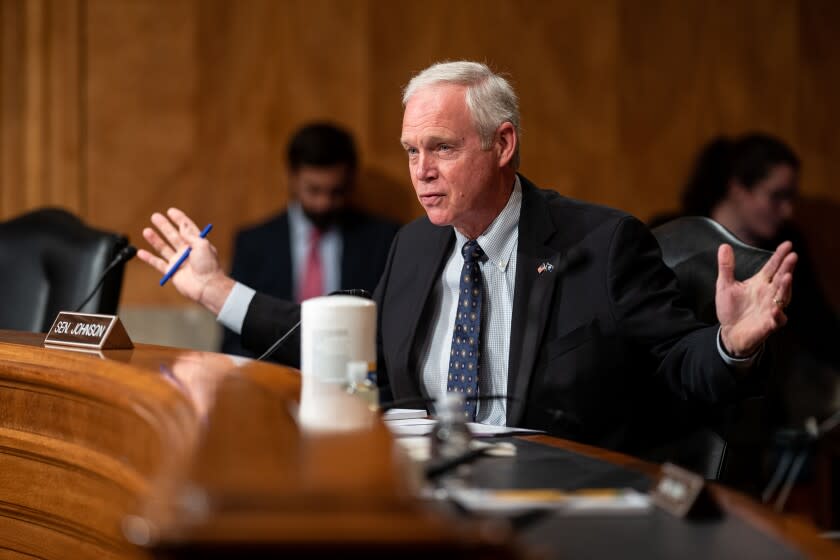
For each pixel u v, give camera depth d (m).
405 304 5.38
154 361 4.11
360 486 1.97
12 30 10.30
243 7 10.38
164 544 1.78
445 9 10.36
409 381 5.19
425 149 5.02
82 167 10.34
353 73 10.37
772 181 8.81
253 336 5.63
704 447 4.93
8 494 4.37
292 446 2.38
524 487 3.09
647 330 4.89
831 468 7.29
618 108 10.50
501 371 5.05
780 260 4.21
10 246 7.09
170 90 10.39
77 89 10.28
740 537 2.59
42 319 6.84
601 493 2.98
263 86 10.40
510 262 5.15
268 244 9.79
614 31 10.47
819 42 10.70
